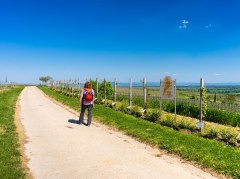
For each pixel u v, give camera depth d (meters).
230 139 12.77
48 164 8.77
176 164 9.07
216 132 13.58
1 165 8.15
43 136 12.73
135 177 7.80
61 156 9.65
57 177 7.70
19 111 22.34
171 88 16.69
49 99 36.78
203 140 12.38
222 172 8.32
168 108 26.09
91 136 12.94
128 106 22.17
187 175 8.09
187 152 10.08
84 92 15.85
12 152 9.54
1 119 16.38
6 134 12.35
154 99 30.86
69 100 32.66
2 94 44.09
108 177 7.75
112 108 24.25
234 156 9.83
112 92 35.44
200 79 14.87
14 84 113.38
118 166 8.69
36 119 17.94
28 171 8.09
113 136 13.05
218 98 56.84
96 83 31.97
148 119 18.22
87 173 8.03
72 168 8.43
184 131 15.05
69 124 16.16
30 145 11.05
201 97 14.75
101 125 16.02
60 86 59.12
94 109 23.05
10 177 7.30
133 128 14.56
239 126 21.20
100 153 10.10
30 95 46.31
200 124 14.58
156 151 10.60
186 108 24.33
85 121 17.36
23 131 13.79
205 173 8.32
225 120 21.78
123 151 10.45
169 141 11.66
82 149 10.59
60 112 21.92
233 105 26.77
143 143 11.80
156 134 13.14
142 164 8.96
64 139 12.20
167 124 16.44
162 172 8.27
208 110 22.83
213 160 9.23
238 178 7.88
